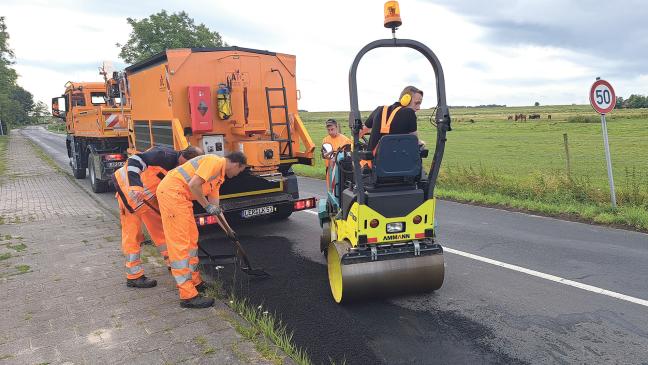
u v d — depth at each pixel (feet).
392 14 13.67
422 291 15.39
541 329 12.97
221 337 12.20
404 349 12.03
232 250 22.02
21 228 24.99
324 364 11.32
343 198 15.61
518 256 19.60
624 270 17.51
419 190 14.60
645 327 12.92
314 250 21.67
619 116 233.35
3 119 217.77
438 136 14.32
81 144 48.06
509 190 34.12
